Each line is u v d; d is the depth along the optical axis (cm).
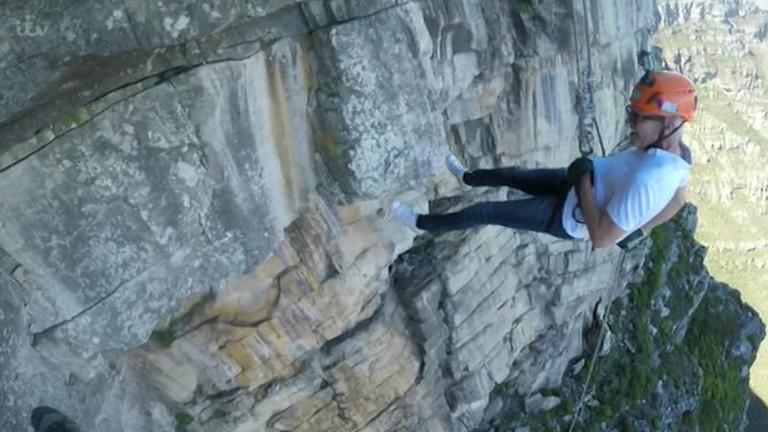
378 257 1284
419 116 1048
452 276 1553
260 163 971
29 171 754
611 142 1842
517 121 1546
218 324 1141
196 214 901
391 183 1073
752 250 10488
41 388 831
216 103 866
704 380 2747
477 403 1738
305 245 1164
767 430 5497
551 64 1513
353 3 939
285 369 1274
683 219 2914
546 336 1991
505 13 1411
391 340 1427
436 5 1175
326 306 1241
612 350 2242
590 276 1961
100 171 795
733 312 3108
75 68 754
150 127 816
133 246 848
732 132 11388
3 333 742
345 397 1390
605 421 2105
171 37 776
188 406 1196
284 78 952
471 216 788
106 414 1017
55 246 795
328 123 1012
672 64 12294
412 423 1557
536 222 729
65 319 836
